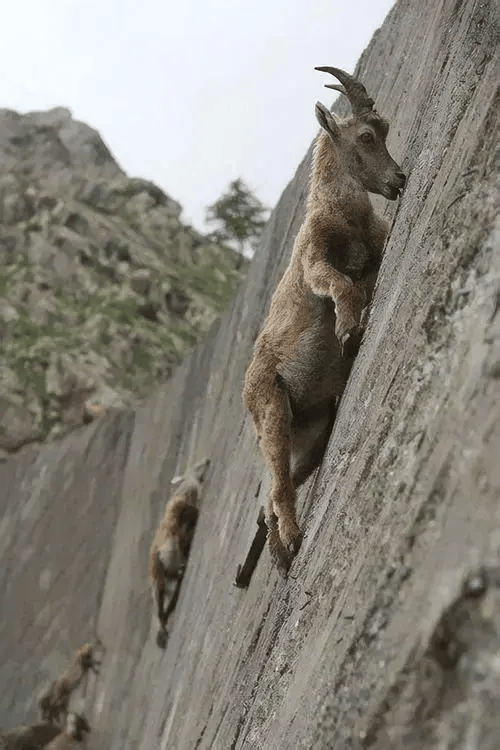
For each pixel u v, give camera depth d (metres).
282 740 3.07
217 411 14.85
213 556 10.48
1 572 21.84
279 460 5.00
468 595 1.77
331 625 2.94
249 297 14.80
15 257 40.84
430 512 2.21
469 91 4.00
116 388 33.69
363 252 5.17
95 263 40.94
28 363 33.47
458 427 2.22
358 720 2.14
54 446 23.05
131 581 17.22
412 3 9.22
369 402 3.75
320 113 5.12
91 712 16.50
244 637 6.38
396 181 5.12
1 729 18.86
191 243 47.75
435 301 2.91
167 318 39.75
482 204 2.85
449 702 1.74
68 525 20.78
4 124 52.50
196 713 7.73
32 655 19.39
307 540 4.57
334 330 5.02
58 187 47.78
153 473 18.36
